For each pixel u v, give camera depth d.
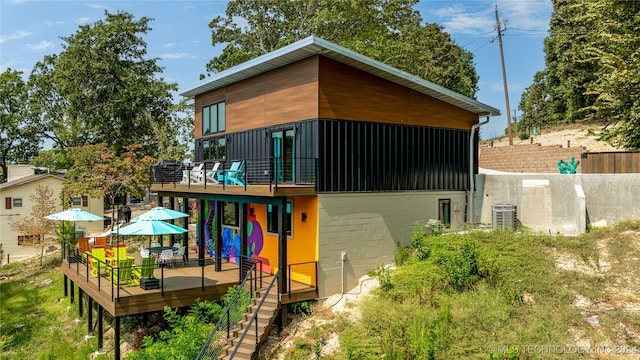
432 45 44.59
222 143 19.42
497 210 16.91
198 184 17.80
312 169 14.02
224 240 19.34
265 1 32.19
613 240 13.86
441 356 10.02
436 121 17.06
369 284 14.29
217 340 11.77
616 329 10.47
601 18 16.12
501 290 12.27
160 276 15.27
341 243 14.35
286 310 13.23
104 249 15.87
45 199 30.48
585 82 36.72
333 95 14.20
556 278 12.46
